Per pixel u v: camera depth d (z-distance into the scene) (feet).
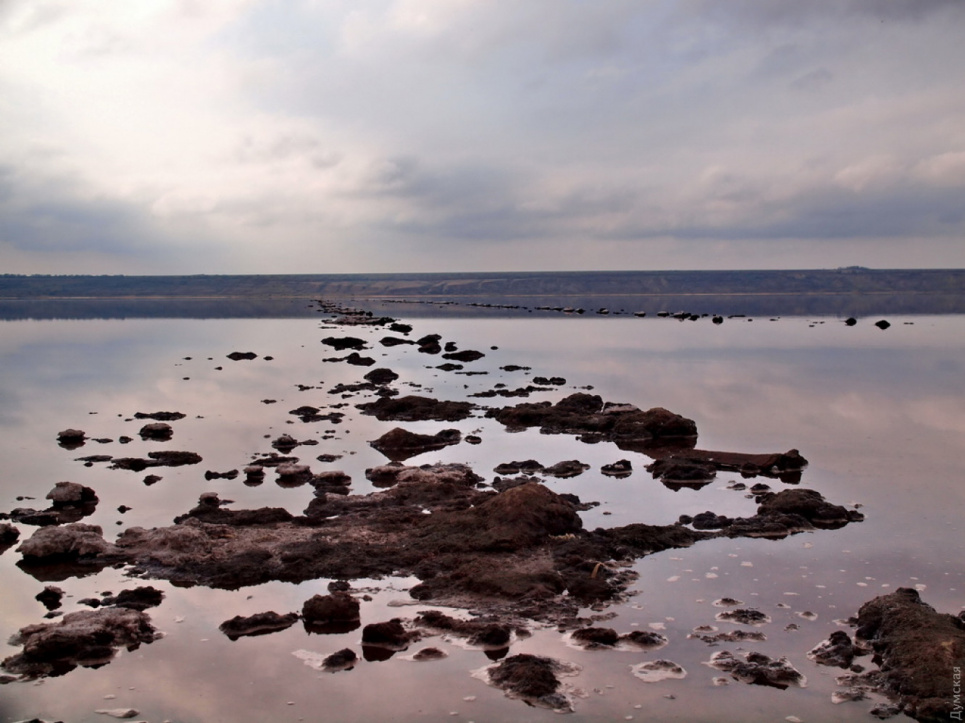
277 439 80.43
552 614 41.45
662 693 34.50
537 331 212.23
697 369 133.39
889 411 95.25
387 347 171.73
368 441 81.20
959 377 121.80
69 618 40.40
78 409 100.12
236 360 148.66
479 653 37.96
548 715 32.99
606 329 217.97
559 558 48.44
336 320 260.21
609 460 73.56
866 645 38.52
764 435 82.79
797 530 53.57
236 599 43.86
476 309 335.06
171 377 127.34
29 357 157.58
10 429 88.38
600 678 35.65
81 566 48.67
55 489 60.85
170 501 61.16
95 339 197.06
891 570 46.91
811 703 33.88
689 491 63.31
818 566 47.60
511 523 51.67
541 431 86.28
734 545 51.19
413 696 34.47
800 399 103.81
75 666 37.37
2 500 62.08
